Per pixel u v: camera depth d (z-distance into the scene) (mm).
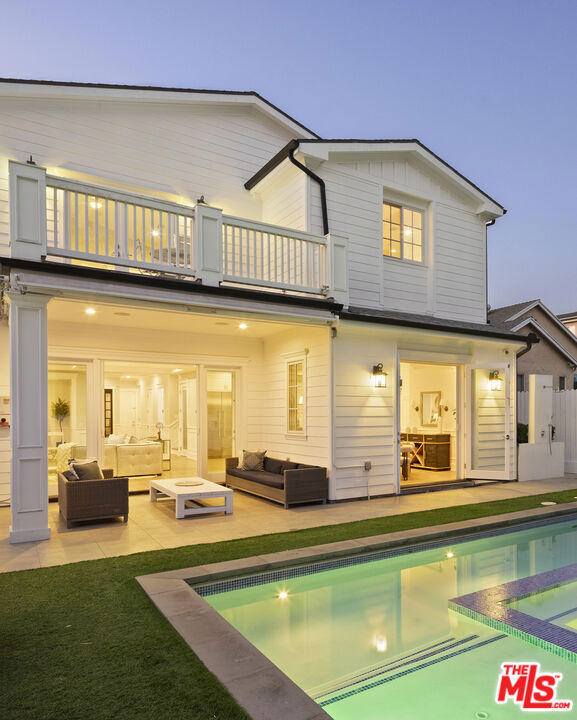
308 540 5387
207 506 7434
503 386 10211
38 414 5531
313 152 8570
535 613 4043
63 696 2457
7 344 7645
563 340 16438
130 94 8570
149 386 15859
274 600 4352
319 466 8031
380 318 8055
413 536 5523
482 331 9508
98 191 6039
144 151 8891
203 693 2455
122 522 6461
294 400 8867
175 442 13906
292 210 8992
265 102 9938
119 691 2490
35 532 5500
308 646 3504
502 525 6379
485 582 4785
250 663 2762
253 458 9023
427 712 2740
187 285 6473
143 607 3568
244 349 9742
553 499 8000
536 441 10734
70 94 8094
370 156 9445
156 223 9070
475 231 11102
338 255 8016
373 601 4344
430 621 3914
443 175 10414
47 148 8039
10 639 3092
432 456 12008
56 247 5746
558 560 5512
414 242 10289
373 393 8352
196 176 9375
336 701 2852
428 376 12977
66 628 3236
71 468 6641
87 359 8250
